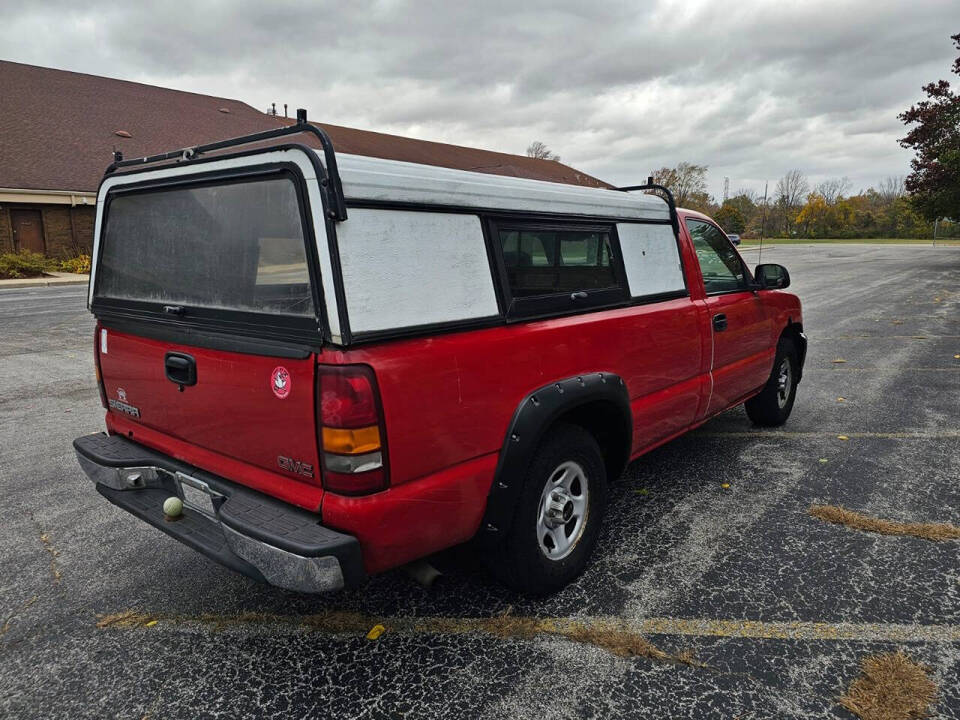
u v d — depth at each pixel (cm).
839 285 1947
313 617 292
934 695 237
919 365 805
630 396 339
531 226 282
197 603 305
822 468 459
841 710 230
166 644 275
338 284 211
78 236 2412
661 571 325
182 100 3141
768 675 249
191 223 263
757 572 322
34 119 2523
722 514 388
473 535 269
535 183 293
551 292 293
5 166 2253
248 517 232
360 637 278
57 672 258
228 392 253
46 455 503
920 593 302
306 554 212
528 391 273
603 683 246
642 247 356
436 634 278
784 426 559
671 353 369
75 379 750
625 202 344
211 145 253
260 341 237
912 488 422
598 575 321
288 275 226
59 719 234
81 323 1178
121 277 307
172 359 277
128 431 321
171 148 2734
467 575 326
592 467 314
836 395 663
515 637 275
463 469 251
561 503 297
